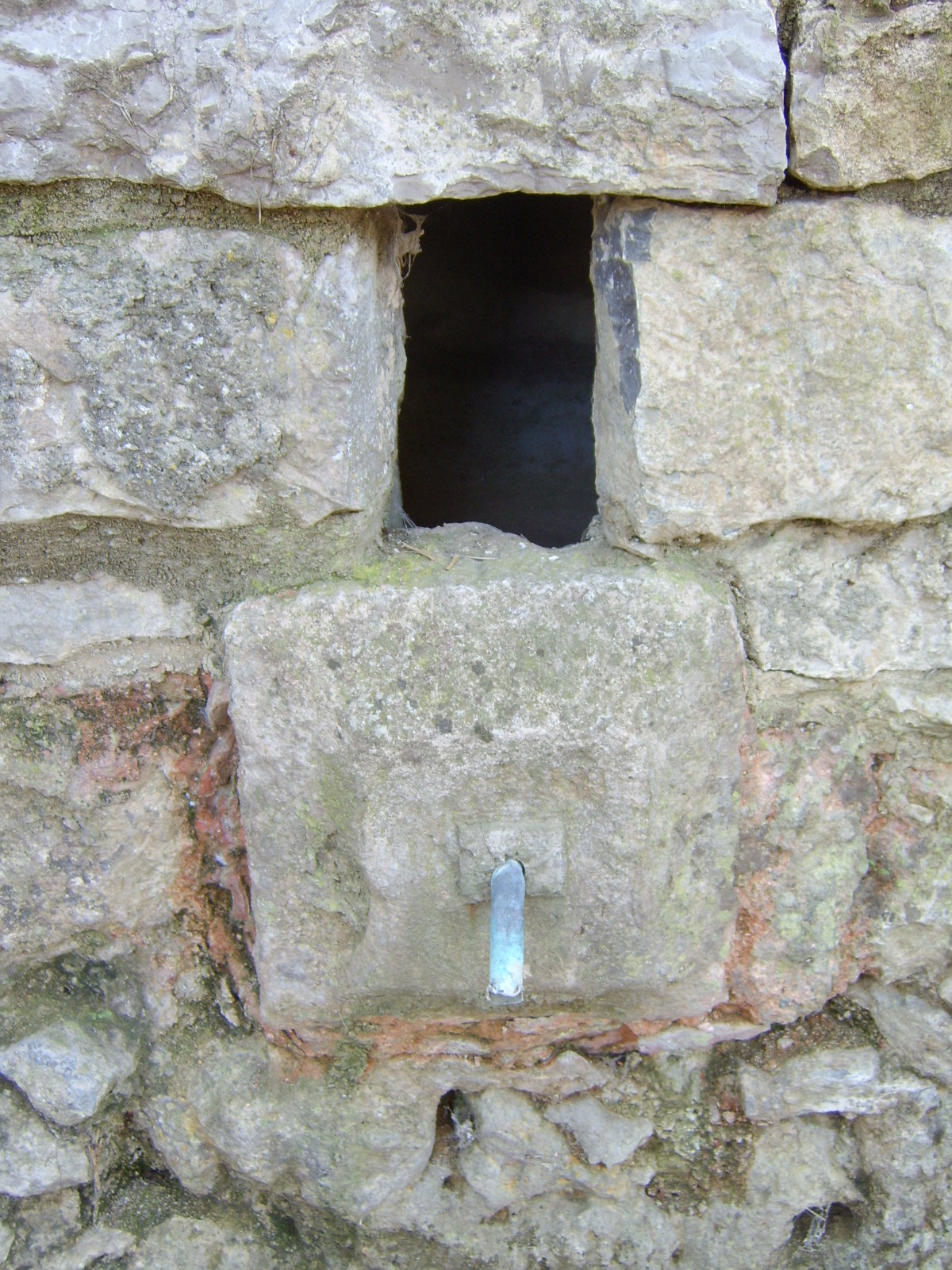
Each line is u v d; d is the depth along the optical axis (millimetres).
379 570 900
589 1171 1050
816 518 889
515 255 1685
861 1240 1065
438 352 1764
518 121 772
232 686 880
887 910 993
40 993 1028
